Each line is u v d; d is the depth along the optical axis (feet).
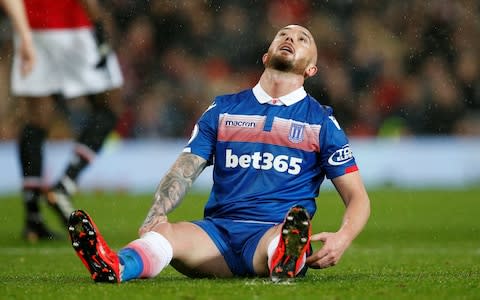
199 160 53.31
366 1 204.33
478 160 191.72
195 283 48.70
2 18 179.83
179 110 188.14
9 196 162.91
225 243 51.62
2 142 172.76
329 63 196.85
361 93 195.00
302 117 53.11
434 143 191.11
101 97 100.17
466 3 205.16
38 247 89.40
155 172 174.70
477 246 90.63
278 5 199.52
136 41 187.93
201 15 195.72
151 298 43.50
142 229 50.55
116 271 47.06
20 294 46.24
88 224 45.44
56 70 99.35
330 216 129.80
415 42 202.08
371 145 187.42
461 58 201.87
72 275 59.21
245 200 52.31
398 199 158.92
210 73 193.06
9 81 175.94
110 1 182.39
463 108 198.70
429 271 61.52
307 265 51.34
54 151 159.22
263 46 196.03
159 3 189.57
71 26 99.86
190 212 136.15
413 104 196.44
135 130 184.03
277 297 43.75
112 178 170.40
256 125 53.16
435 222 122.83
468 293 46.09
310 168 53.11
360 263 70.90
